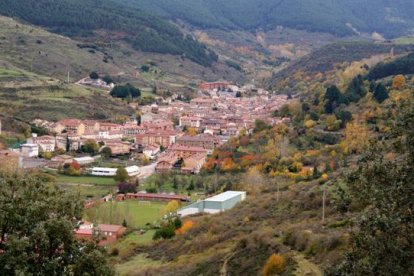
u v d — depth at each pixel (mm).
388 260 25219
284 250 54812
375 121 130000
